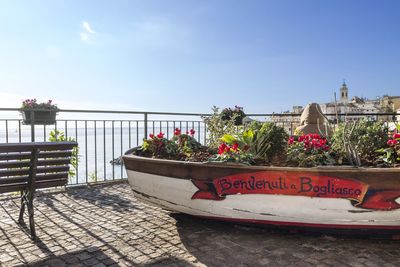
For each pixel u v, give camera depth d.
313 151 3.42
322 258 2.81
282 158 3.67
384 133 3.65
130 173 3.82
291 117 6.57
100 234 3.40
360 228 3.01
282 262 2.74
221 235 3.36
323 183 2.98
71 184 5.59
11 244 3.15
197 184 3.35
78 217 3.95
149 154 4.27
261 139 3.68
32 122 5.42
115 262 2.76
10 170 3.19
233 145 3.66
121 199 4.77
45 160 3.41
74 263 2.75
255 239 3.24
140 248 3.05
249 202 3.19
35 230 3.50
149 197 3.72
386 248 3.00
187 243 3.16
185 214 3.90
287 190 3.06
